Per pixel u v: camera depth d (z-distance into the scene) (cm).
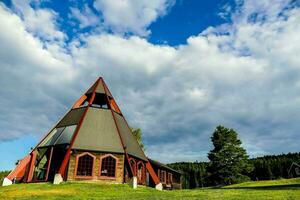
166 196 2284
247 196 2048
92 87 4469
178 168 11500
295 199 1731
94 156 3525
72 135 3684
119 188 2986
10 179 3603
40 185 3028
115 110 4519
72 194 2397
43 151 3859
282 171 10131
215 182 7494
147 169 4203
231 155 7512
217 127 7925
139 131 6391
